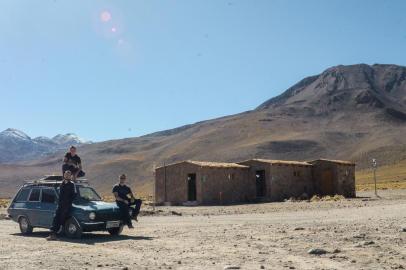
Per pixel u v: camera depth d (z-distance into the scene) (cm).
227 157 19438
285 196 4903
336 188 5159
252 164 4922
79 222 1631
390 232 1545
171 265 1066
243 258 1139
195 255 1199
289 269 1000
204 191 4438
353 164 5456
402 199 4084
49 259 1182
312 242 1373
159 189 4731
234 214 2834
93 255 1241
